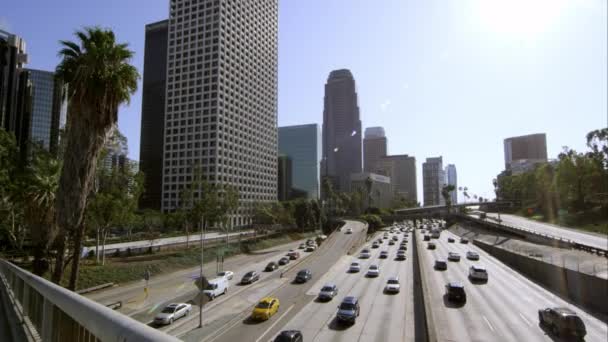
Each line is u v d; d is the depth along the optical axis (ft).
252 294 120.16
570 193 325.21
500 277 137.39
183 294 115.14
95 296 111.65
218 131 422.00
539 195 387.96
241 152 466.70
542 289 115.85
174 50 456.04
